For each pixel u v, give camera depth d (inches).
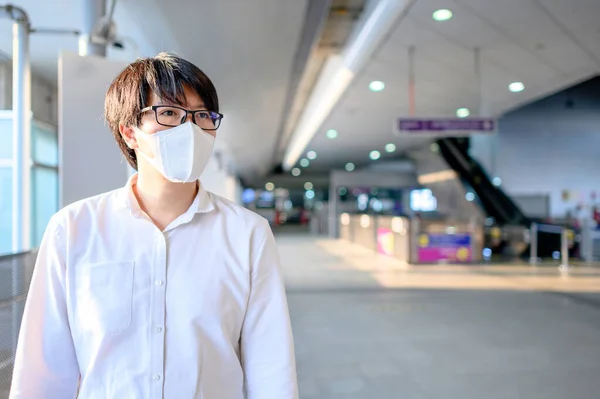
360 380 134.5
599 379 135.0
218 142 519.5
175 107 42.1
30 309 40.6
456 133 328.8
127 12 178.9
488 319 205.8
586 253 432.1
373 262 414.6
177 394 38.6
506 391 126.6
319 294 263.3
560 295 259.6
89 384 39.1
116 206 42.9
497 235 450.9
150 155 42.5
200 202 43.5
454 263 400.5
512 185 673.6
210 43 204.8
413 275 334.6
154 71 42.1
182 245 41.9
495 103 404.5
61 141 120.8
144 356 38.8
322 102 385.7
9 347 76.4
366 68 306.2
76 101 122.6
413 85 346.6
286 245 612.4
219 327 40.6
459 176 592.4
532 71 316.2
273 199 1764.3
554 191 675.4
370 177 799.7
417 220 403.5
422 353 158.9
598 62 298.7
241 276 42.8
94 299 39.2
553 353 158.7
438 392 125.8
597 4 217.0
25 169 139.5
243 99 314.2
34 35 210.2
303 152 719.1
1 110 193.3
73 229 41.4
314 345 168.1
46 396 40.5
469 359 152.5
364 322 200.5
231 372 41.4
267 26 193.0
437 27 242.7
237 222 44.5
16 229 138.9
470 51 277.7
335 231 786.2
